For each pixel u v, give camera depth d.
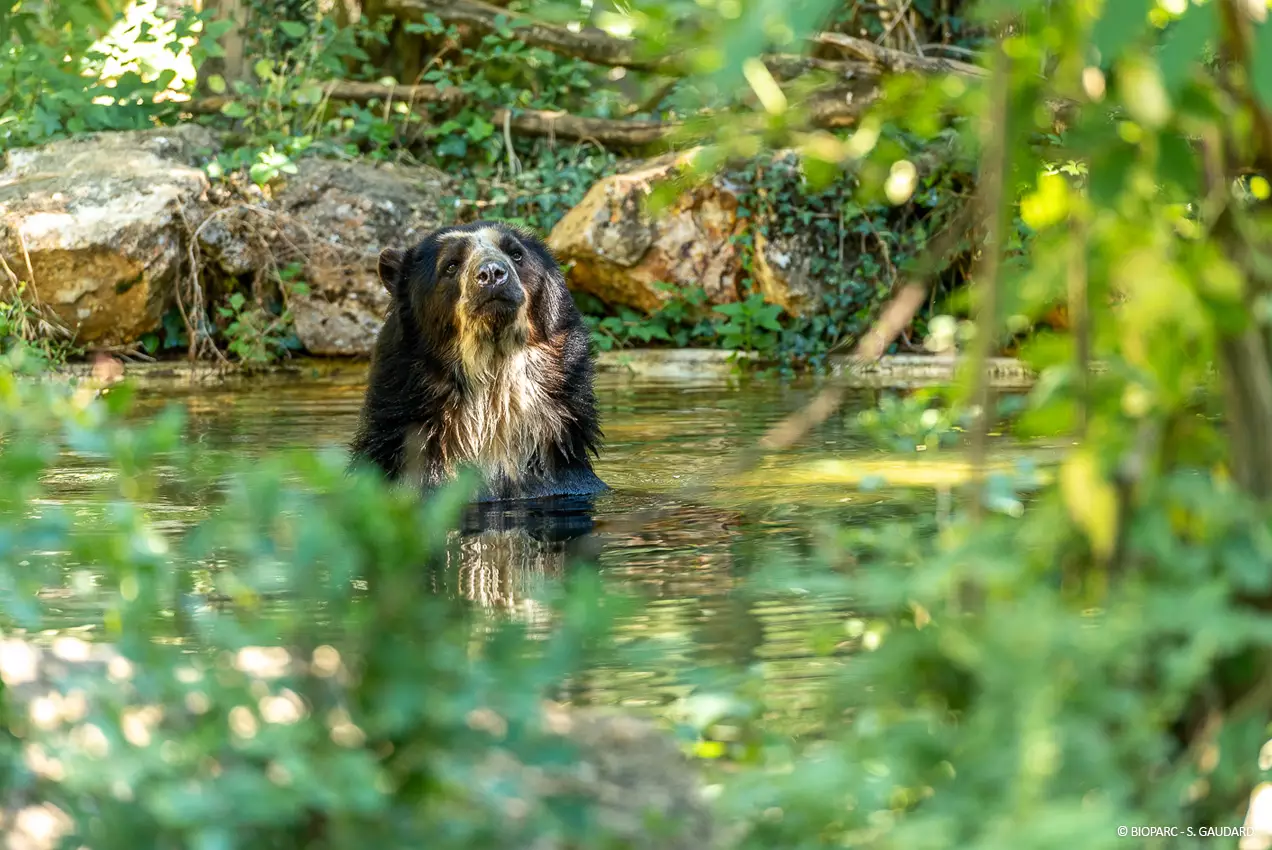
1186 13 4.22
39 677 5.63
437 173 28.25
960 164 11.27
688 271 25.61
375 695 4.54
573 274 26.19
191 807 4.14
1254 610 4.91
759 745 5.99
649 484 14.80
